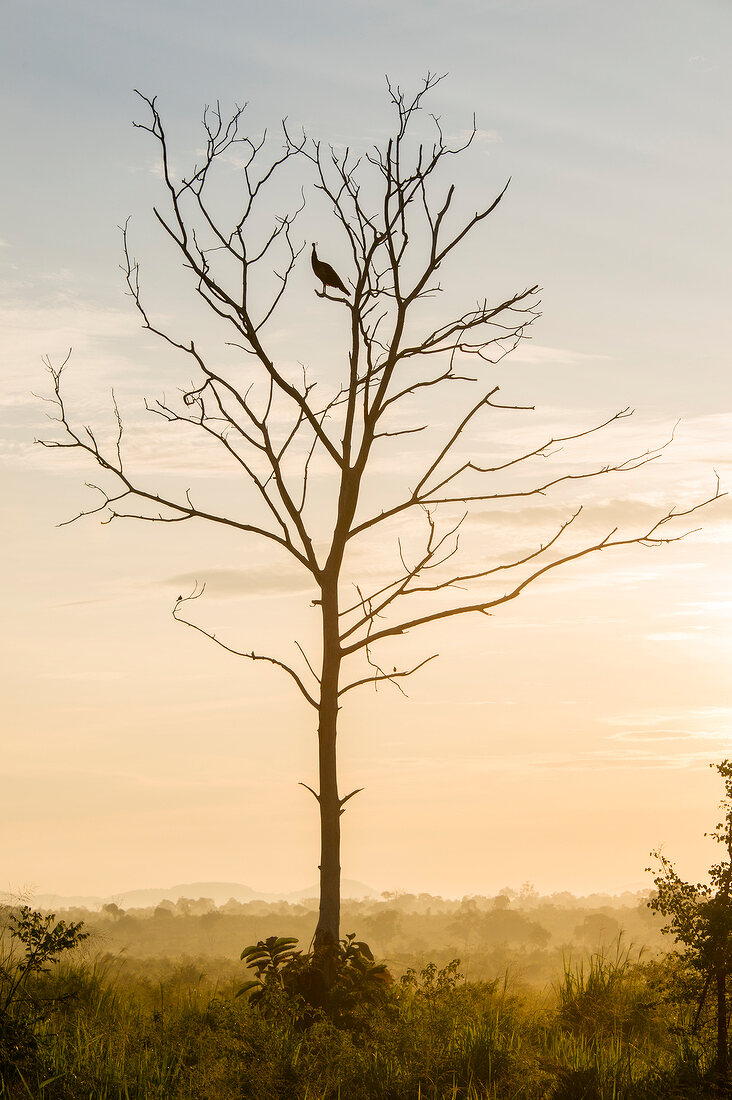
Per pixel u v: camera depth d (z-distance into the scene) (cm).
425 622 1356
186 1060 927
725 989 892
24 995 983
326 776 1304
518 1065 890
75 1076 822
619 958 1252
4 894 1009
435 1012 997
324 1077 845
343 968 1152
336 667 1338
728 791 894
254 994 1118
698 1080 843
